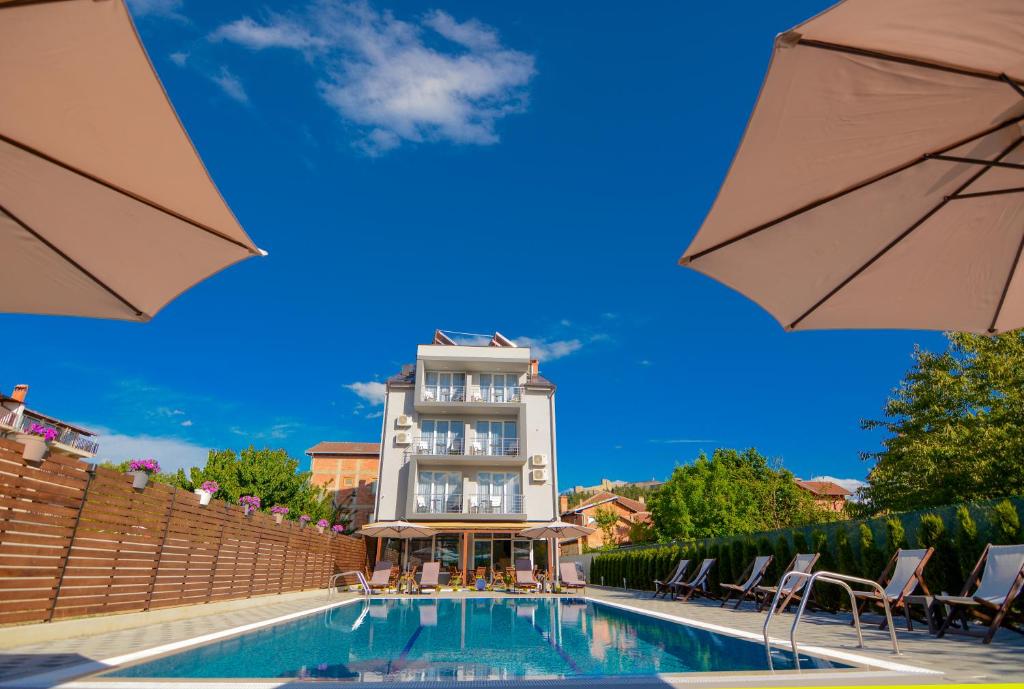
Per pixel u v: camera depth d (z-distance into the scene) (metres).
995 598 6.38
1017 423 16.69
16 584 6.70
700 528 35.47
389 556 26.38
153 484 9.67
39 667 5.20
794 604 11.83
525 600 17.00
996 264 3.47
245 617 11.05
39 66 2.18
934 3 1.99
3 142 2.63
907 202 3.10
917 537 9.05
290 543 16.91
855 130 2.60
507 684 4.15
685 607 12.54
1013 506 7.95
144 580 9.44
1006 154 2.84
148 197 2.91
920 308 3.85
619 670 5.84
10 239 3.16
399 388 28.98
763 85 2.30
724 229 3.17
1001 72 2.36
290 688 4.05
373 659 6.85
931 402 19.91
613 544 45.31
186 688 4.01
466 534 25.81
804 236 3.28
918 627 7.86
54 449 9.85
